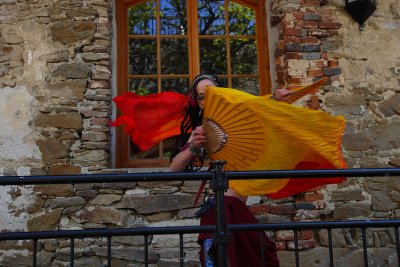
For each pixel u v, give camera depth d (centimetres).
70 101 407
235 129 218
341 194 414
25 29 418
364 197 418
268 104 213
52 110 405
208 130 223
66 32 418
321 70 437
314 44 440
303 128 219
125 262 381
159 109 311
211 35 462
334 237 402
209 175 198
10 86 407
